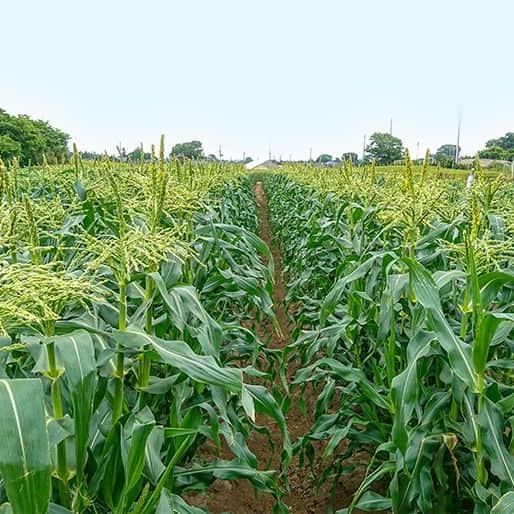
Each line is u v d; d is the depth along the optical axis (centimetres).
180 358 230
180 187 433
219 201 759
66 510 205
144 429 204
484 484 277
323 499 430
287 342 749
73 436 221
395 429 271
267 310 436
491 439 265
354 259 471
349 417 413
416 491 292
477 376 266
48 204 423
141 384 286
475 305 283
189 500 416
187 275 407
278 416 325
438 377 353
